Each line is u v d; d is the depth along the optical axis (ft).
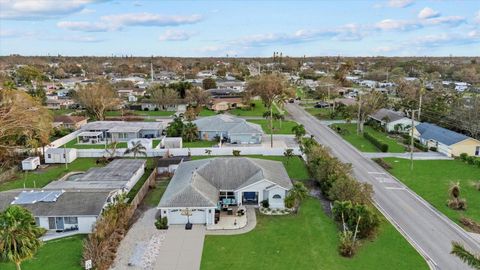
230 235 135.54
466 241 130.82
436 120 305.73
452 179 193.16
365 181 190.70
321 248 125.80
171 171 202.39
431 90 429.79
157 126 301.43
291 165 217.56
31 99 234.17
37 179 197.57
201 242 130.52
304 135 282.36
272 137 285.23
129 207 145.38
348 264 116.06
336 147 259.39
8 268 113.09
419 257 119.96
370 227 129.90
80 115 367.25
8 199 146.00
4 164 216.13
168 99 427.74
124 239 132.36
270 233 136.77
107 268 114.11
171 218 144.36
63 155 223.92
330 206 159.94
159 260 118.83
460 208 157.48
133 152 228.63
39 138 234.17
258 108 434.71
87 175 180.14
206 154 237.45
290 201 151.12
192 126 284.00
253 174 167.84
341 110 373.40
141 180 193.06
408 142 269.44
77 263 116.57
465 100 308.81
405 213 153.28
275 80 426.92
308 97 517.96
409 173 203.21
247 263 117.08
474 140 233.35
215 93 461.78
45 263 116.47
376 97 326.24
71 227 139.85
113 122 312.71
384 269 113.19
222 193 162.50
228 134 279.69
